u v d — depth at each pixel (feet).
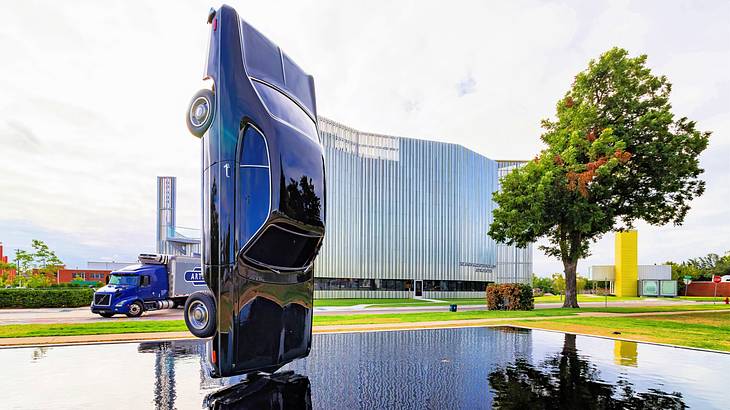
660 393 21.54
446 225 162.71
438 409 18.58
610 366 28.27
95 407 18.40
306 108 26.12
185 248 175.11
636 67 89.61
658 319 66.74
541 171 86.22
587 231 84.89
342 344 37.17
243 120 20.07
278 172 21.27
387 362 28.81
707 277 245.86
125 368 26.23
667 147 82.02
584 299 167.84
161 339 39.37
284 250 21.86
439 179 162.61
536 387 22.44
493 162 188.14
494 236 94.22
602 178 84.07
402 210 152.46
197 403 19.01
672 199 88.58
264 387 21.83
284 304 21.81
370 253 143.74
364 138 147.95
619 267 214.28
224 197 19.21
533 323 57.77
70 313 73.36
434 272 157.38
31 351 32.99
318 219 24.47
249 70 21.26
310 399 19.89
